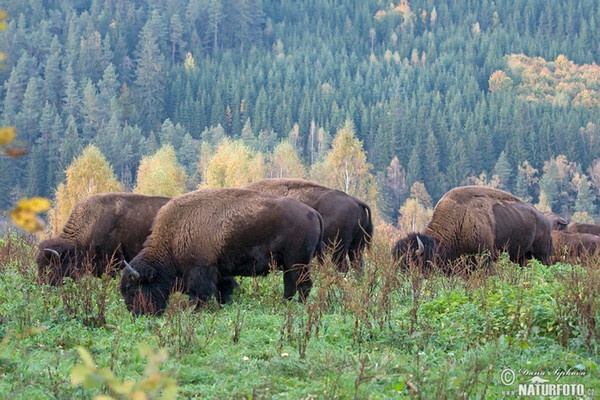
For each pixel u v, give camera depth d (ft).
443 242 85.35
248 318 57.62
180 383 42.47
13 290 67.72
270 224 65.31
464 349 48.70
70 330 53.26
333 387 39.47
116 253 79.41
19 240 102.89
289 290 66.03
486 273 71.61
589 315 48.62
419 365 44.75
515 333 50.57
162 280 65.82
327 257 66.13
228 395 39.60
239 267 65.92
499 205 87.15
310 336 50.80
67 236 78.59
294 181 83.05
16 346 47.98
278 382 42.34
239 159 453.58
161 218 66.85
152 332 54.19
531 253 91.04
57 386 39.63
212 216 65.82
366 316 52.90
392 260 69.77
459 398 37.58
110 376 20.56
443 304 57.82
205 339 50.42
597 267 60.90
